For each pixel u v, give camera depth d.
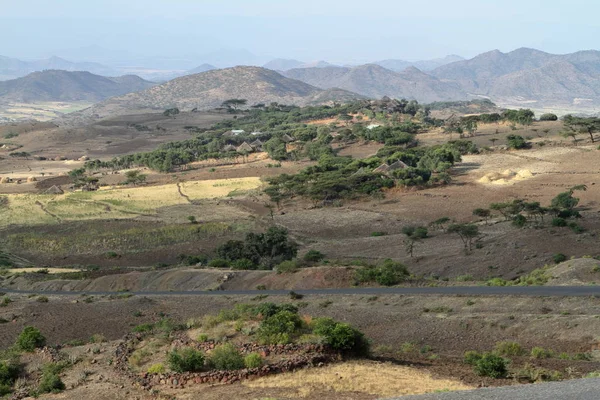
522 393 20.28
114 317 56.41
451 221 104.94
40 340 41.19
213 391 26.77
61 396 29.44
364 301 53.31
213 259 89.19
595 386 20.72
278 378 27.70
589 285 49.88
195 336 36.88
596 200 105.75
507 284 54.75
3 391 32.19
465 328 42.28
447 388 25.75
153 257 101.38
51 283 80.81
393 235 99.75
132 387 28.91
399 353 36.38
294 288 63.81
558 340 37.62
